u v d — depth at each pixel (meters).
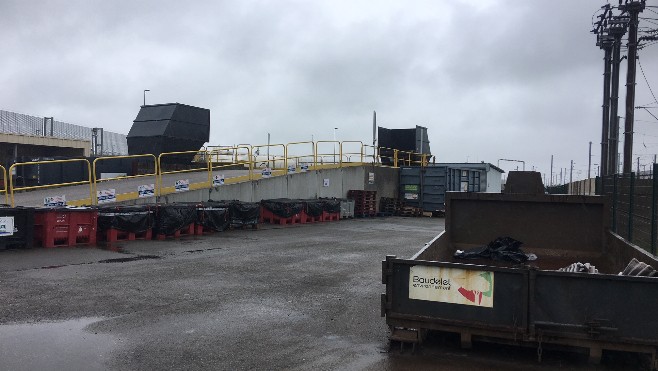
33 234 12.95
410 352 5.80
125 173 25.22
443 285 5.57
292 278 10.05
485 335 5.42
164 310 7.43
